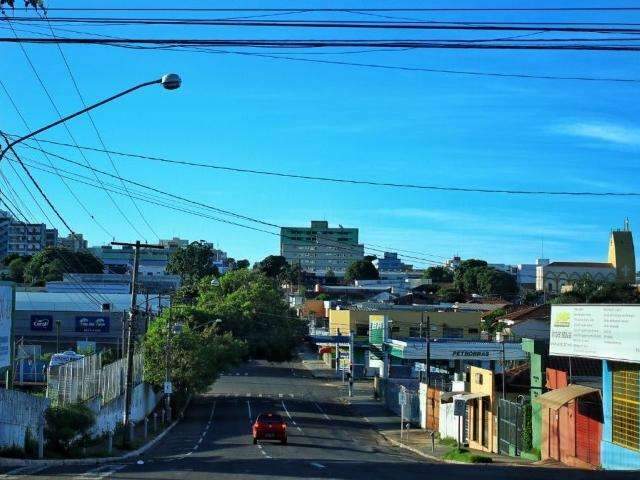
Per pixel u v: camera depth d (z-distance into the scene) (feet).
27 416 79.61
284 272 612.70
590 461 82.58
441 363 217.77
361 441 138.51
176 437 138.51
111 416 126.62
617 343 74.49
